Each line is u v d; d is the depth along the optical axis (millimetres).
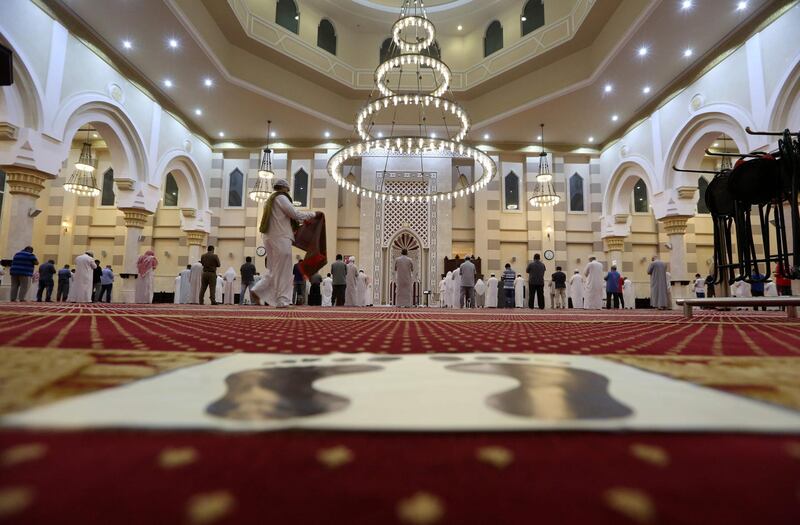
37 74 7832
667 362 1046
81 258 9039
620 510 292
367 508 293
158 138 11797
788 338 1923
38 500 287
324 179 15117
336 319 3451
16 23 7383
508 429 462
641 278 15211
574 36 11055
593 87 11562
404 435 446
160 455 381
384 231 15344
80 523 257
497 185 15234
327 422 477
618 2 9781
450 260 14852
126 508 280
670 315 5402
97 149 15656
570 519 279
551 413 528
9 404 543
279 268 5391
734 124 9094
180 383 705
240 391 646
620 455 398
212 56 10367
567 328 2588
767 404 583
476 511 291
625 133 13594
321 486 327
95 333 1730
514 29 13164
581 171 15406
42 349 1169
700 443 427
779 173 3383
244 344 1444
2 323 2172
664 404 582
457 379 771
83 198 15406
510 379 774
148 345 1350
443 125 14430
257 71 12023
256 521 271
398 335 1932
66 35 8516
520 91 12883
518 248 15117
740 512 288
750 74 8586
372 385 707
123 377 755
